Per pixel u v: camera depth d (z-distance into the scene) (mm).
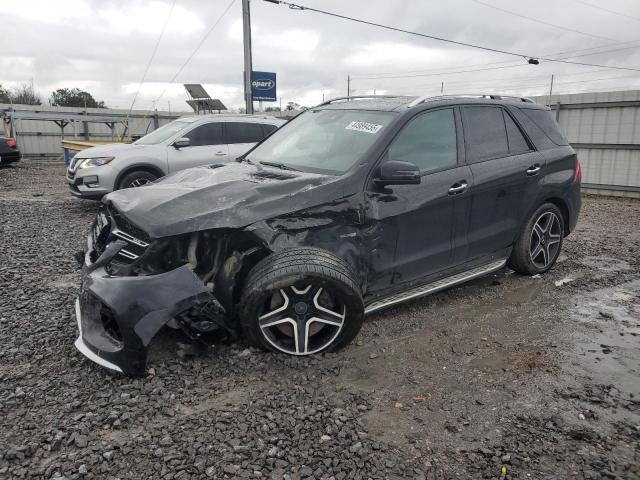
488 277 5539
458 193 4312
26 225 8273
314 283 3410
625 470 2541
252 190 3584
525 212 5023
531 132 5168
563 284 5367
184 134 9648
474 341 4008
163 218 3348
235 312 3564
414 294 4273
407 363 3639
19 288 5016
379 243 3883
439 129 4391
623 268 6008
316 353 3633
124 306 3092
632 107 12648
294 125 5043
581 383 3389
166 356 3559
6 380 3262
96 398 3068
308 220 3588
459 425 2910
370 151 3941
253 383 3297
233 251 3543
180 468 2490
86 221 8703
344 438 2762
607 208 11070
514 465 2570
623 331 4242
